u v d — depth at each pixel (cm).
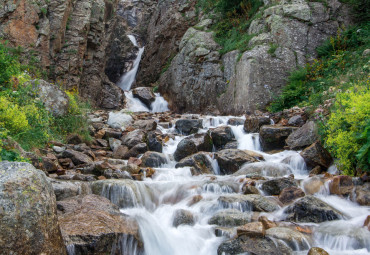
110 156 827
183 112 1619
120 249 359
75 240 329
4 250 240
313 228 421
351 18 1341
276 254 355
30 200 263
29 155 546
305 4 1359
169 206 507
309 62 1271
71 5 1544
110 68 2186
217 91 1462
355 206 486
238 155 731
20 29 1313
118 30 2227
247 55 1281
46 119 754
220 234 412
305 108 927
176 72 1705
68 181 521
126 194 493
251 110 1205
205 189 555
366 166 528
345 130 589
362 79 848
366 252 373
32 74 1217
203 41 1608
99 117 1153
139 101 1816
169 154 826
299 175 648
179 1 2120
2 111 623
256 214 452
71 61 1493
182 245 400
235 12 1670
